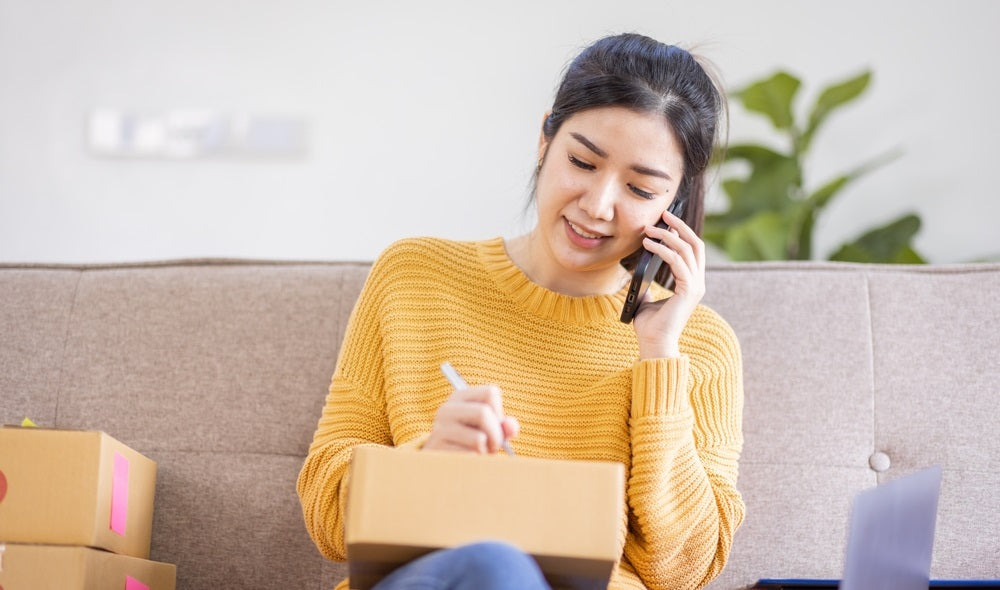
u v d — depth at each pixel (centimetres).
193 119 301
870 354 170
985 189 290
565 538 100
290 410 168
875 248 274
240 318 171
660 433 140
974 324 170
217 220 299
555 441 146
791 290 174
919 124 293
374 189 299
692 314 159
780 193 277
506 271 154
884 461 166
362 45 303
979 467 165
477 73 301
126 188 301
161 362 169
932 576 162
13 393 167
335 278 174
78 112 303
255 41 304
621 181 143
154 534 163
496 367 148
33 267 177
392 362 147
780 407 168
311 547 164
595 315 153
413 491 100
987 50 293
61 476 126
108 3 305
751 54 297
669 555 139
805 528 164
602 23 300
